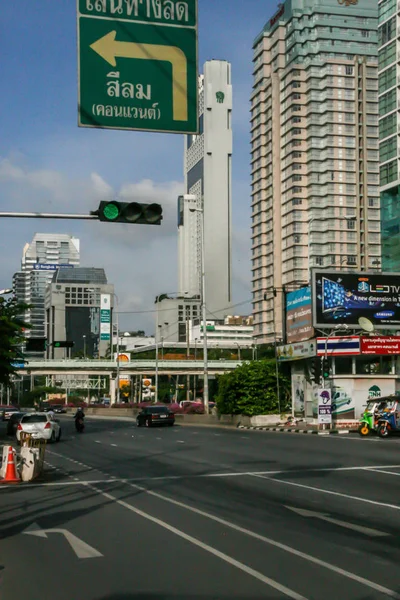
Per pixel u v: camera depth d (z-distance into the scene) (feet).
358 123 510.58
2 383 144.87
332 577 27.02
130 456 87.15
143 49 37.60
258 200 563.48
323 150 508.53
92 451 97.04
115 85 37.22
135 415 276.21
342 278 153.58
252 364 169.07
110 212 46.57
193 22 38.29
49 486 58.23
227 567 28.76
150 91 37.50
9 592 25.32
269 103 547.90
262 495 50.14
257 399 165.68
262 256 556.10
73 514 43.16
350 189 508.53
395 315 155.12
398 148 293.64
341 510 43.11
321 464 72.08
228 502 46.98
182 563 29.58
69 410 366.84
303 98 517.55
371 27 514.27
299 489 53.11
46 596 24.76
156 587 25.76
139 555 31.22
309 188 513.04
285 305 169.48
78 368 363.97
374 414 122.31
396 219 286.05
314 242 506.89
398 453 84.99
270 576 27.20
